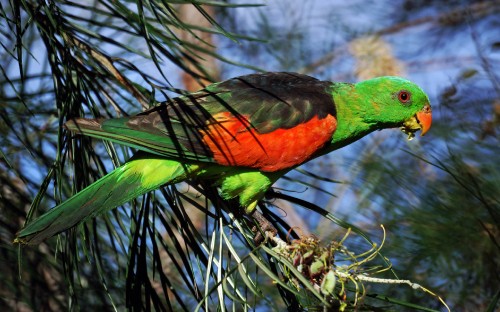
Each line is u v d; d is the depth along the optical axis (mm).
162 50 5750
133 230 5301
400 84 6883
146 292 4879
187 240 5078
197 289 4898
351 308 4301
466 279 6766
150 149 5668
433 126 7551
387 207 7184
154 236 5047
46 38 5316
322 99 6656
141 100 5832
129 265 4922
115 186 5609
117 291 6590
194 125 5945
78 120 5211
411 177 7238
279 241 5281
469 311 6711
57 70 5250
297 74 6953
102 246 6602
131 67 5777
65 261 5047
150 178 5766
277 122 6238
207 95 6215
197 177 6180
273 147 6195
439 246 6793
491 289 6711
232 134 6078
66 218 5180
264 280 7355
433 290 6781
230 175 6203
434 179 7180
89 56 5625
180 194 5270
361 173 7547
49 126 6438
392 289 6879
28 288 6441
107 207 5500
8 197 6164
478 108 7504
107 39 5668
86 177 5453
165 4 4879
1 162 6172
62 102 5246
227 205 6219
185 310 4922
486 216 6707
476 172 6836
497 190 6680
